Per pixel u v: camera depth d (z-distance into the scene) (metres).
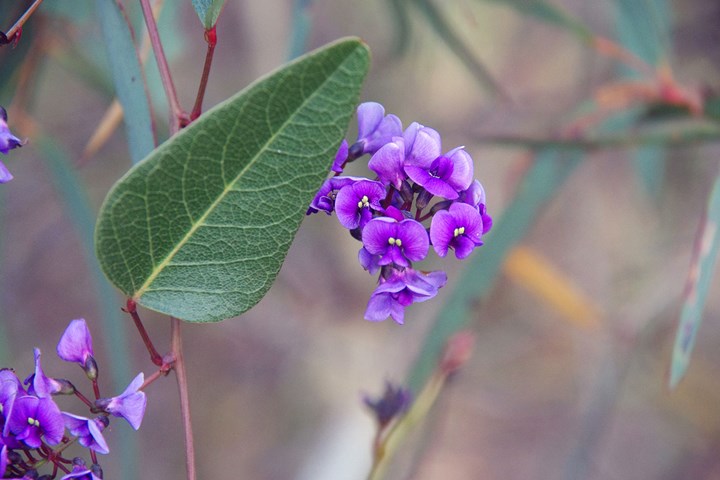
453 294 0.60
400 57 0.69
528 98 0.86
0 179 0.39
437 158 0.39
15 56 0.54
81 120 0.92
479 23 0.90
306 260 0.96
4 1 0.51
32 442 0.37
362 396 0.49
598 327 0.78
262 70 0.80
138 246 0.39
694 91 0.62
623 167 0.96
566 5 0.87
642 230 0.93
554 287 0.76
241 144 0.38
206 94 0.89
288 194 0.38
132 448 0.56
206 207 0.38
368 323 0.96
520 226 0.62
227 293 0.39
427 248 0.38
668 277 0.82
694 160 0.91
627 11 0.61
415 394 0.57
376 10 0.88
